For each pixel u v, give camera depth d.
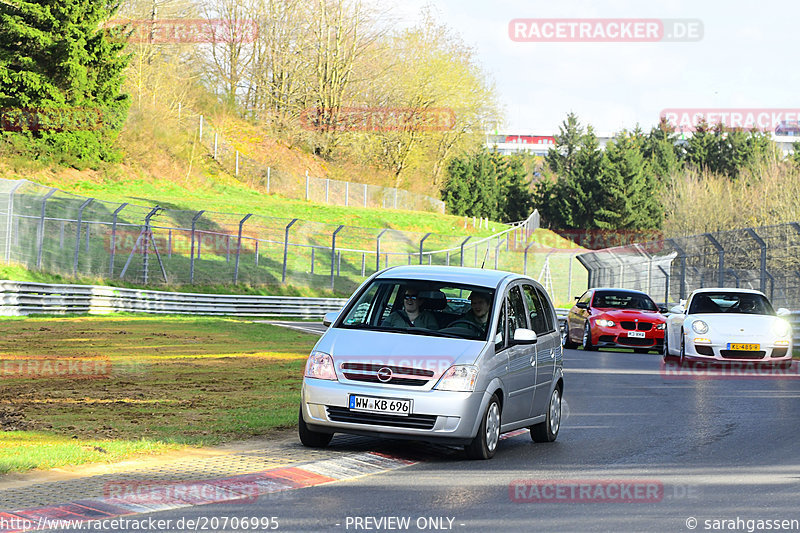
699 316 51.88
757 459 23.64
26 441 23.22
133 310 90.38
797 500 18.69
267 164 194.88
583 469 22.16
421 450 24.70
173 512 16.89
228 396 33.97
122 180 151.12
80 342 55.84
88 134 142.12
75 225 110.88
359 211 178.62
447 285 25.89
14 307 74.31
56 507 16.72
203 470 20.47
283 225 145.50
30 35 130.25
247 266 118.38
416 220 182.75
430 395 22.83
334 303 111.75
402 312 25.47
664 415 32.56
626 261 108.44
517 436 28.55
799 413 33.12
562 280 160.38
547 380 27.42
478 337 24.48
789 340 50.22
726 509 17.84
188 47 192.88
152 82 174.75
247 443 24.48
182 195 158.62
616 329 66.62
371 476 20.95
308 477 20.42
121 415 28.33
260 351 56.06
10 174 129.88
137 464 20.88
